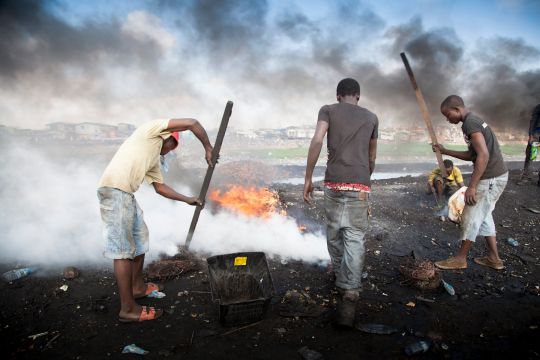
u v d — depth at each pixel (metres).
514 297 2.88
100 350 2.12
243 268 2.77
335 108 2.70
